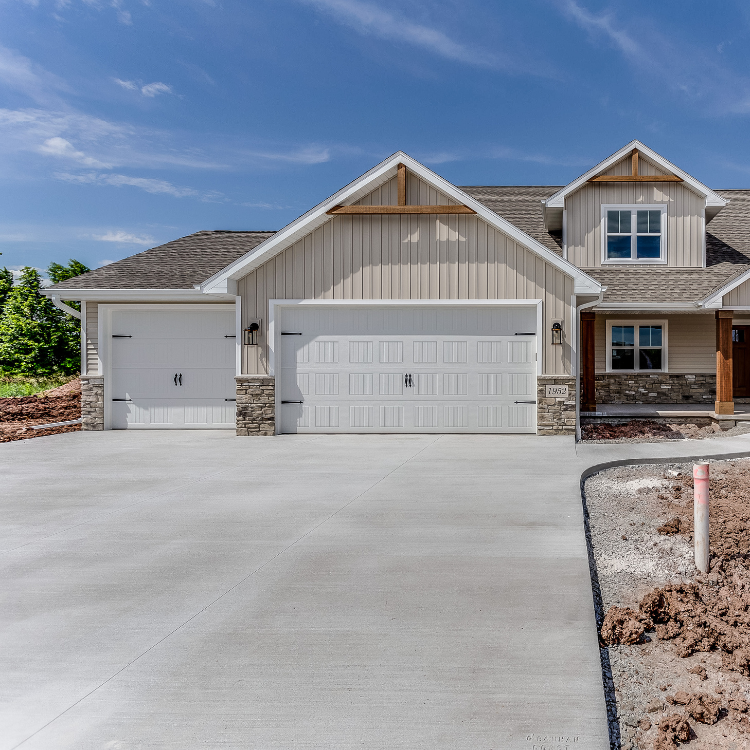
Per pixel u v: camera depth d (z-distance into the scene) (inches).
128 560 167.6
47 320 1123.9
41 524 204.1
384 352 445.4
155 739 88.7
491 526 196.5
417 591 143.6
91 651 115.9
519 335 437.4
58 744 87.7
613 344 601.6
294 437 430.0
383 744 86.6
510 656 111.8
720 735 94.3
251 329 440.5
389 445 387.2
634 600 147.6
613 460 318.0
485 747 85.8
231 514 215.6
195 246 567.5
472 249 432.8
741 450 346.6
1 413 572.1
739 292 469.4
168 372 480.4
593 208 564.7
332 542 181.9
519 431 438.6
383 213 429.7
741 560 170.1
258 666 109.4
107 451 367.6
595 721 91.9
